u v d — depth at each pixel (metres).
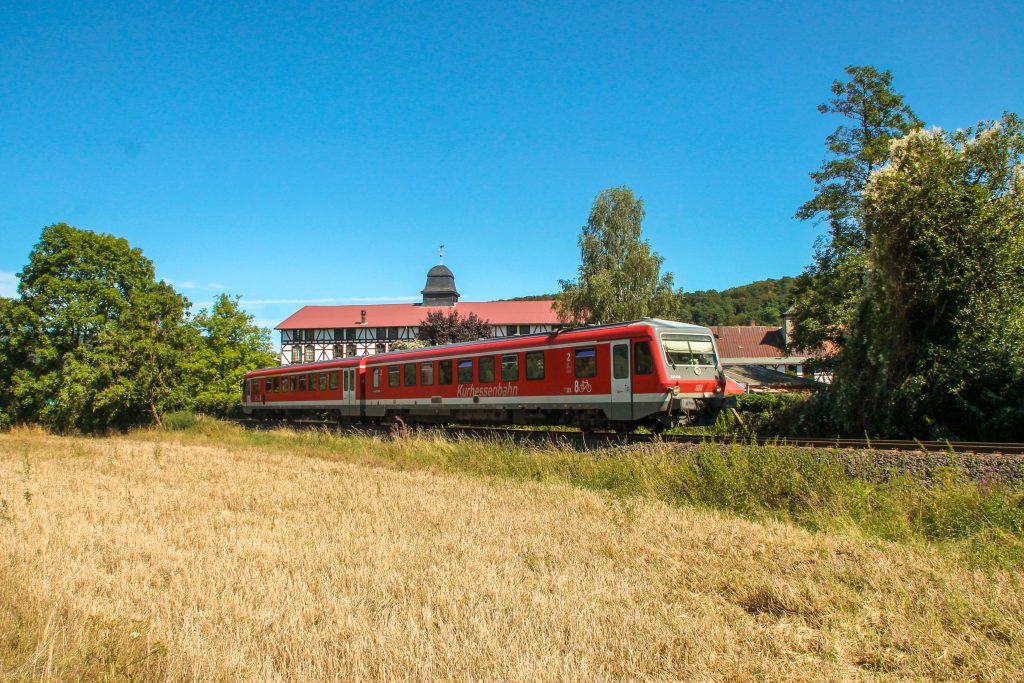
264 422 32.03
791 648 4.12
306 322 69.75
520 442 15.91
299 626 4.38
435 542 6.71
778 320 105.25
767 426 18.02
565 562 6.00
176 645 4.05
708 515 8.23
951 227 15.09
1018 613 4.57
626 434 15.81
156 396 30.25
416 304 80.19
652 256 42.16
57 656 3.87
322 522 7.81
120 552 6.41
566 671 3.67
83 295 29.53
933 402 14.64
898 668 3.85
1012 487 7.82
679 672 3.77
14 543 6.66
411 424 23.53
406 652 3.94
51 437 27.58
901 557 6.04
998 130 16.39
